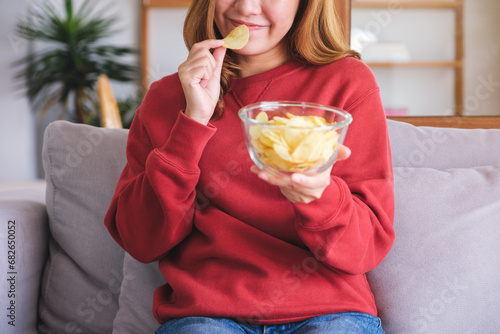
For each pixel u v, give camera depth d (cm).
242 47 98
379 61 314
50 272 133
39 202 141
